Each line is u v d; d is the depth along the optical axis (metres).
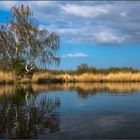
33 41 55.00
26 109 20.47
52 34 55.22
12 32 55.19
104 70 65.12
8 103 23.75
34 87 42.44
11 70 54.44
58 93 32.88
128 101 24.95
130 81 56.69
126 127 13.87
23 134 12.77
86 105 22.61
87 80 57.88
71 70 66.19
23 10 55.12
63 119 16.33
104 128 13.67
